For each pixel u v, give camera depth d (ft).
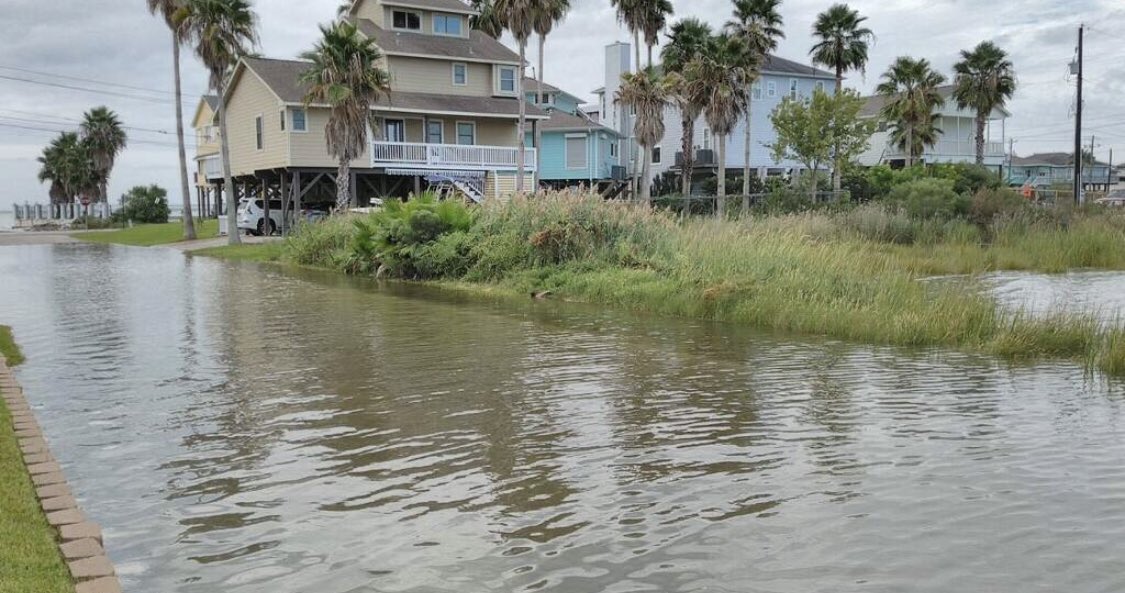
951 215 103.14
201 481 20.83
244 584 15.26
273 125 131.54
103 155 264.11
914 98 171.73
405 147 132.16
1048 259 83.76
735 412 27.30
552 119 182.80
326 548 16.84
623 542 16.98
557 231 68.13
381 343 41.27
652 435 24.64
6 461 21.06
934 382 31.91
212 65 121.49
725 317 49.70
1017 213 101.35
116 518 18.42
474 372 34.01
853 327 43.27
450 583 15.24
